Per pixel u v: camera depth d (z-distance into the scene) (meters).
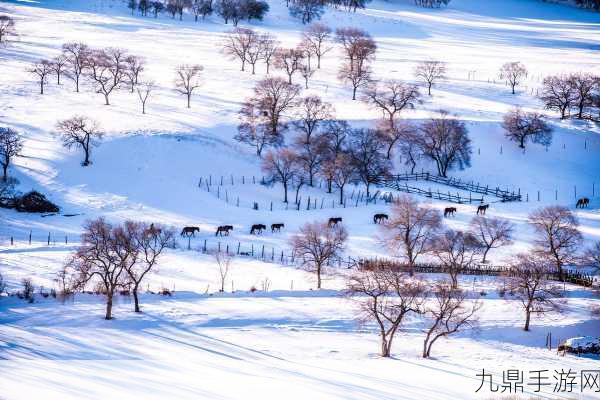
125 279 106.50
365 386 70.00
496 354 88.69
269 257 126.81
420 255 128.50
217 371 72.88
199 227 143.88
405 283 99.56
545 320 99.94
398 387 70.88
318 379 71.56
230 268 117.88
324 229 125.38
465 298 106.19
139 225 121.50
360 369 77.81
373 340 91.56
